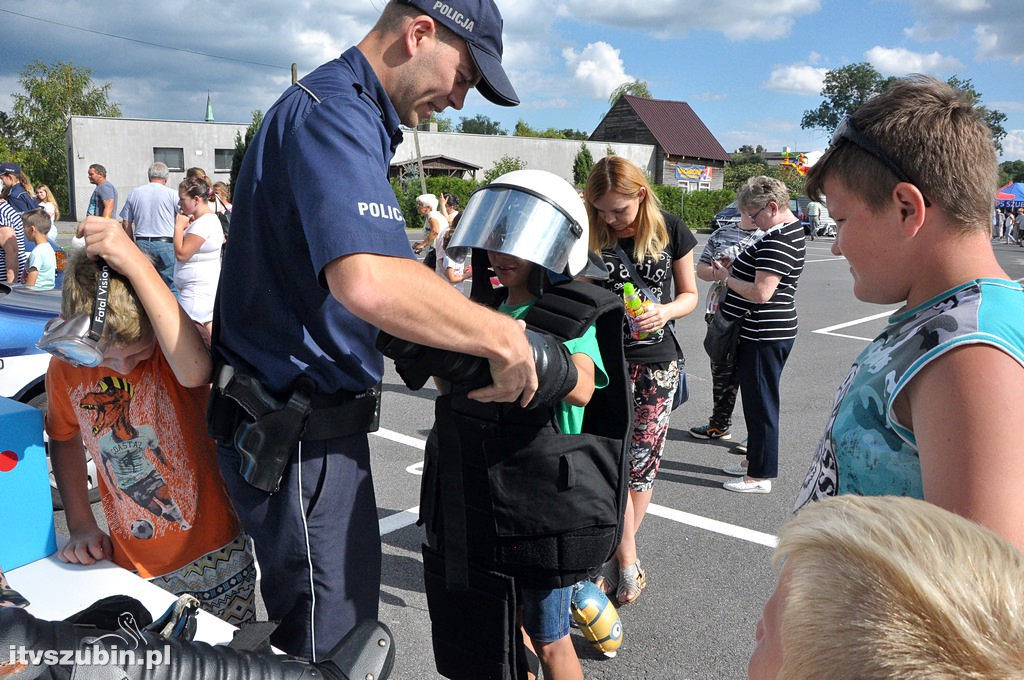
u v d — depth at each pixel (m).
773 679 0.79
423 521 1.90
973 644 0.58
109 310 1.59
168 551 1.84
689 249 3.17
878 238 1.10
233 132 33.06
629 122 45.62
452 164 36.12
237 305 1.61
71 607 1.63
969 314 0.97
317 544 1.63
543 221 1.69
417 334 1.35
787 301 3.97
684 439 5.23
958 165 1.02
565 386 1.55
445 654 1.85
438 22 1.53
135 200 7.80
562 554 1.72
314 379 1.58
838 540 0.69
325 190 1.37
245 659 1.08
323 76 1.52
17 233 6.95
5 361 3.58
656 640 2.86
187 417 1.79
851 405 1.13
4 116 51.53
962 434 0.91
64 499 1.91
